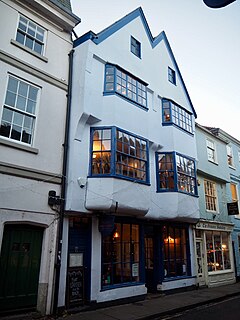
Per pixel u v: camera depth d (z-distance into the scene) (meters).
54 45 9.71
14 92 8.22
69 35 10.37
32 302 7.39
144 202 9.87
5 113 7.89
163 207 11.45
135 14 12.56
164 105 12.99
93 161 9.34
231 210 16.42
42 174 8.15
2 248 7.21
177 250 12.74
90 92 9.47
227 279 15.16
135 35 12.26
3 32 8.27
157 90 12.80
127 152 9.88
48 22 9.71
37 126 8.46
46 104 8.87
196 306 9.74
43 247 7.85
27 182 7.78
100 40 10.31
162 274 11.48
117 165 9.37
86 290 8.59
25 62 8.58
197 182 13.78
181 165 12.48
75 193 8.58
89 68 9.62
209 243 14.93
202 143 16.27
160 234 11.94
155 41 13.66
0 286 6.97
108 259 9.54
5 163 7.38
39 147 8.33
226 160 18.41
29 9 9.16
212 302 10.55
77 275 8.45
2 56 8.01
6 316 6.90
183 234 13.39
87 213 8.88
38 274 7.68
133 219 10.62
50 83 9.16
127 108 10.38
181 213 11.59
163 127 12.66
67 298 7.97
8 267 7.20
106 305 8.84
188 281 12.60
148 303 9.59
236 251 16.95
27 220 7.55
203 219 14.18
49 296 7.57
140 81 11.52
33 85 8.70
